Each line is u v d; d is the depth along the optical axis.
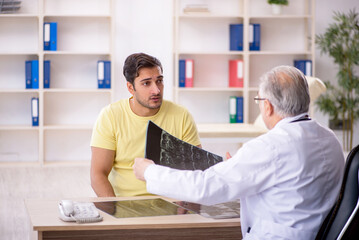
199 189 1.73
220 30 6.66
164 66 6.61
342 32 6.55
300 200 1.71
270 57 6.73
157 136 2.24
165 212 2.00
